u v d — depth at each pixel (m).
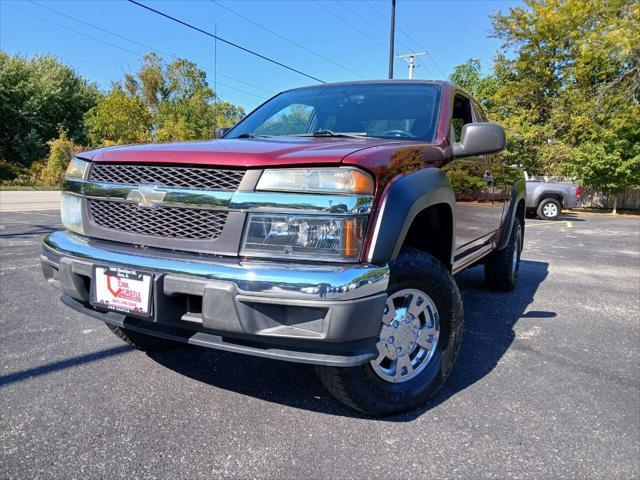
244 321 1.84
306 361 1.86
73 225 2.47
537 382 2.77
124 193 2.20
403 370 2.34
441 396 2.56
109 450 1.96
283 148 2.06
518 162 20.98
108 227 2.30
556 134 21.41
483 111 4.21
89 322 3.53
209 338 2.00
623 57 19.12
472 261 3.48
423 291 2.34
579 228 12.94
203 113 30.62
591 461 1.99
